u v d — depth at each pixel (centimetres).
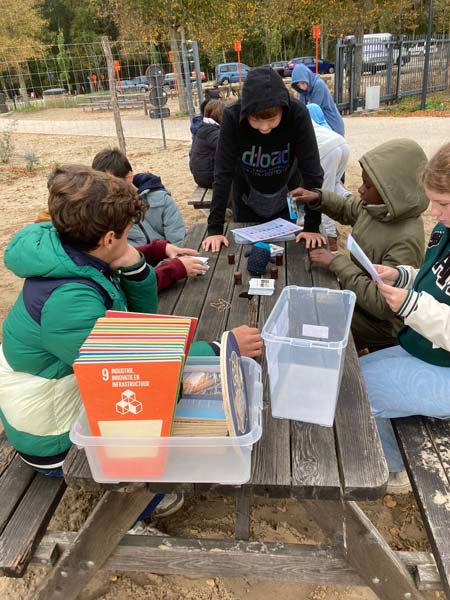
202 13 1692
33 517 147
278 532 198
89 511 208
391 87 1584
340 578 153
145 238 336
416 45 1612
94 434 115
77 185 136
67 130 1491
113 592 179
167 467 119
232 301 214
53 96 2608
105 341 115
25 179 854
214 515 207
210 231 292
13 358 144
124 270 173
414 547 191
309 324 168
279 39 3756
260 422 119
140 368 106
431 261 175
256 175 309
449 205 152
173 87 2384
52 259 133
